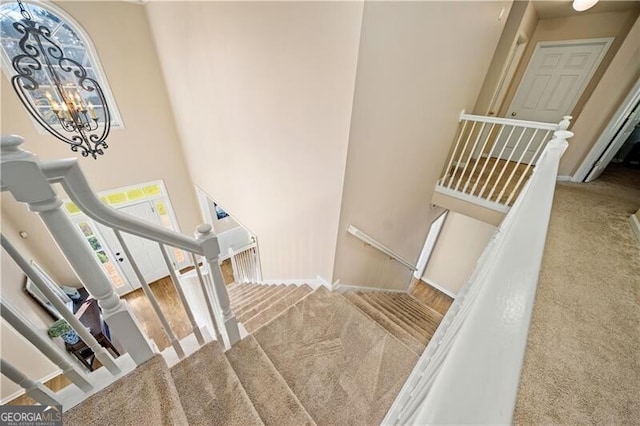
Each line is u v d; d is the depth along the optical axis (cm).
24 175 57
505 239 67
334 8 131
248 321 212
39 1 267
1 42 271
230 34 199
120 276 432
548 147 157
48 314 288
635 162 404
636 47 262
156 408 92
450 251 480
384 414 130
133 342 98
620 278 155
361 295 272
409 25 150
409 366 156
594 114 300
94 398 92
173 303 419
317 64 153
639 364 104
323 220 208
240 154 268
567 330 119
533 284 46
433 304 478
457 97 249
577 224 220
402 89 175
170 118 402
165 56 326
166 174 429
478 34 222
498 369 33
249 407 107
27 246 326
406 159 230
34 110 278
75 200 69
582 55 345
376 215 236
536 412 87
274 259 308
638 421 85
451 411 30
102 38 313
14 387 230
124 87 348
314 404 134
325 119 165
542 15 346
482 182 332
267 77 188
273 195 252
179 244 96
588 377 99
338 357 160
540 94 386
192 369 117
